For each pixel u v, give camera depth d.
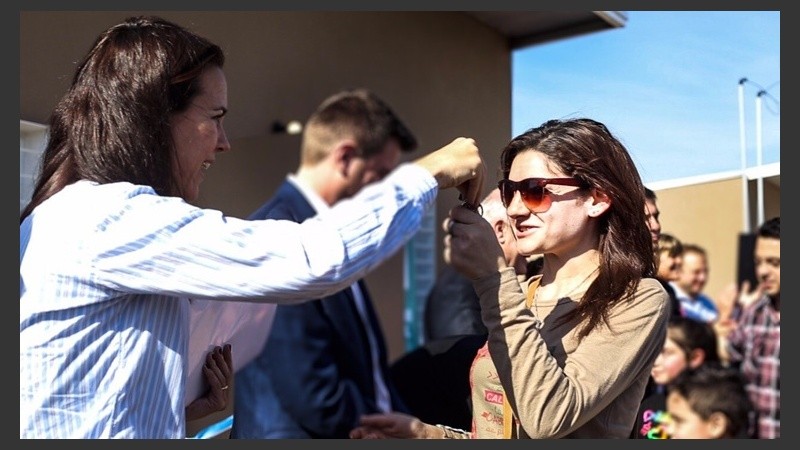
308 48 3.79
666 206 3.47
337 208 1.33
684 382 3.74
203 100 1.47
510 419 1.59
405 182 1.38
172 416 1.39
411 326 4.14
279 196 3.44
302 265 1.26
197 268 1.29
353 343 2.94
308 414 2.70
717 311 3.85
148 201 1.33
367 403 2.83
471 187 1.51
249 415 2.67
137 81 1.43
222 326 1.82
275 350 2.72
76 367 1.31
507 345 1.40
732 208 3.58
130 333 1.35
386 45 4.31
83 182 1.40
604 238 1.58
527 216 1.61
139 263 1.29
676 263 3.65
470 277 1.47
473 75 4.43
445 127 4.29
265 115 3.43
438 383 2.25
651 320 1.50
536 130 1.64
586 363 1.45
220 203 3.07
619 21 3.79
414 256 4.16
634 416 1.56
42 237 1.35
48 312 1.31
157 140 1.42
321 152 3.85
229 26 3.16
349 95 4.05
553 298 1.62
